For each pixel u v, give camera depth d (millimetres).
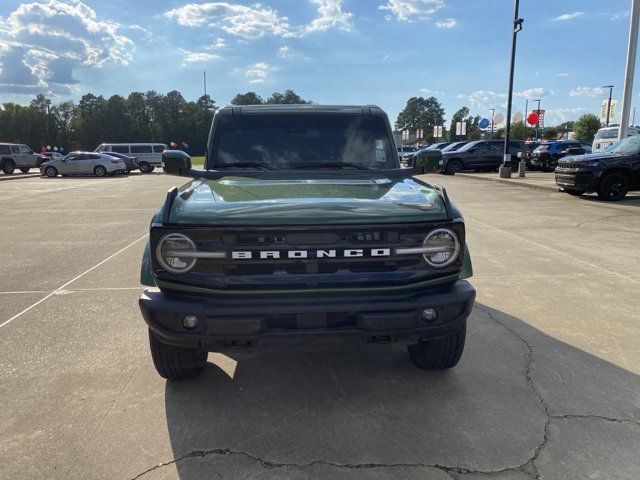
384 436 2783
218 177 3871
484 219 10094
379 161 4141
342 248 2689
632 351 3846
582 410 3023
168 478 2443
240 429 2863
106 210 12414
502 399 3166
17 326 4438
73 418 2977
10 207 13094
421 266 2805
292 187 3297
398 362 3725
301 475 2461
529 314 4648
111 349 3945
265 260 2672
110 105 113562
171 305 2699
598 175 12352
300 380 3461
